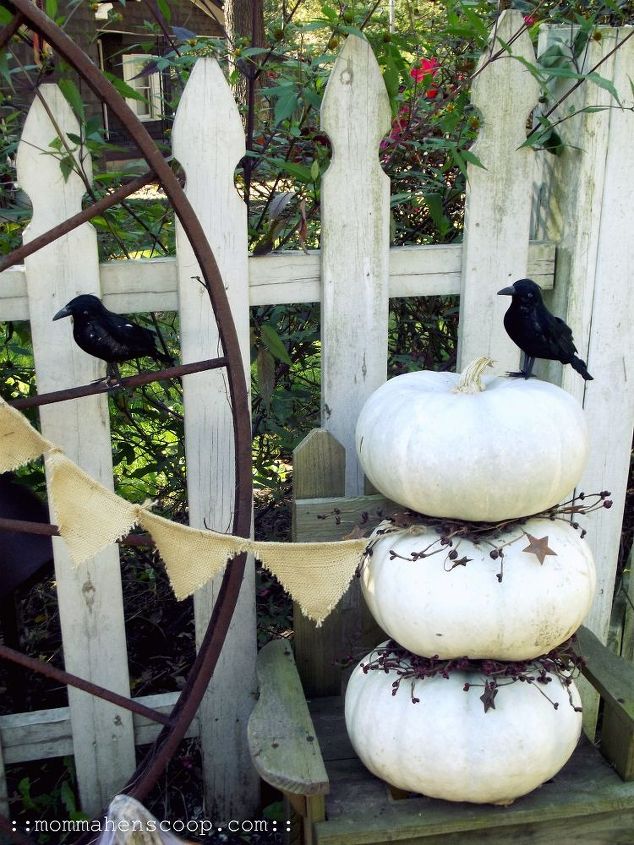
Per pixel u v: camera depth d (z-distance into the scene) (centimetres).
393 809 173
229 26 294
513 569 167
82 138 183
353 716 182
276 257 203
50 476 156
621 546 283
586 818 177
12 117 225
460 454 164
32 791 241
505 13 200
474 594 165
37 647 289
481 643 167
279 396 263
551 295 228
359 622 216
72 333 192
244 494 186
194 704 190
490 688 168
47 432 198
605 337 225
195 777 250
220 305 175
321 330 211
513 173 211
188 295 197
